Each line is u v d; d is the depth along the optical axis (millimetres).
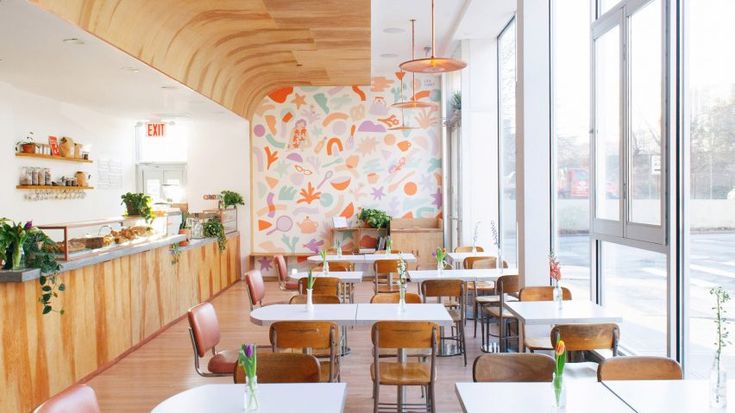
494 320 7949
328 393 2850
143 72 6488
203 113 10102
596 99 5418
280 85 11773
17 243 4754
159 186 12055
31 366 4875
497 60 9844
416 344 4176
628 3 4691
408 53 10867
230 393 2871
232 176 11977
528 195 6082
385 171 12219
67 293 5449
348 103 12219
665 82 4047
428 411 4504
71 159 9039
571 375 3947
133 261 6918
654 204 4352
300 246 12266
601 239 5309
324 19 6887
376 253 9586
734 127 3326
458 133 10664
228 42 7867
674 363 3158
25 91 7934
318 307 5098
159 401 5215
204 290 9656
